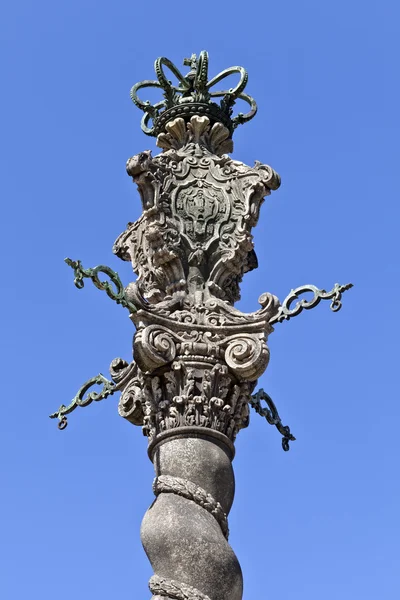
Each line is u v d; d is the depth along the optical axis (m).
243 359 12.05
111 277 11.94
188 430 11.76
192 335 12.12
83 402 13.69
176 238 12.66
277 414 13.84
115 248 13.52
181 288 12.53
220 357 12.11
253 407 13.57
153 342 11.93
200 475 11.55
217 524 11.27
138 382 12.83
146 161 12.71
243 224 12.87
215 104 13.69
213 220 12.86
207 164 13.15
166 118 13.67
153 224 12.60
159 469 11.73
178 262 12.60
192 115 13.55
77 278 11.66
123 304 11.94
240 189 13.05
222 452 11.77
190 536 10.95
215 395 11.96
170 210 12.76
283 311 12.32
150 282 12.78
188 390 11.89
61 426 13.80
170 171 12.95
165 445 11.80
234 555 11.06
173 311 12.33
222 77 13.87
